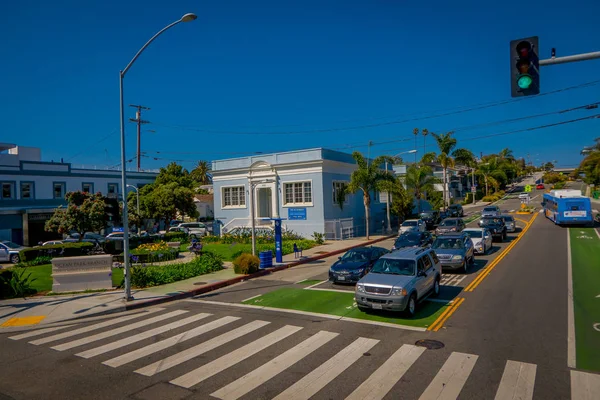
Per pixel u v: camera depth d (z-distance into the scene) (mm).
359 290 11797
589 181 57938
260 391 7082
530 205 66812
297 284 17188
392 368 7945
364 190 34094
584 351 8633
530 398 6617
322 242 31688
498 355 8477
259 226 35844
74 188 43531
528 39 8266
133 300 14555
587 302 12594
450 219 32125
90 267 16688
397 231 40594
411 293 11570
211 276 19062
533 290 14305
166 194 40906
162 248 27562
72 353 9367
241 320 11766
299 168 35031
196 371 8031
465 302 13023
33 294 16016
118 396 7023
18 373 8211
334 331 10422
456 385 7137
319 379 7523
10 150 45156
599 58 7977
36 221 39594
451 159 56375
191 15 12773
